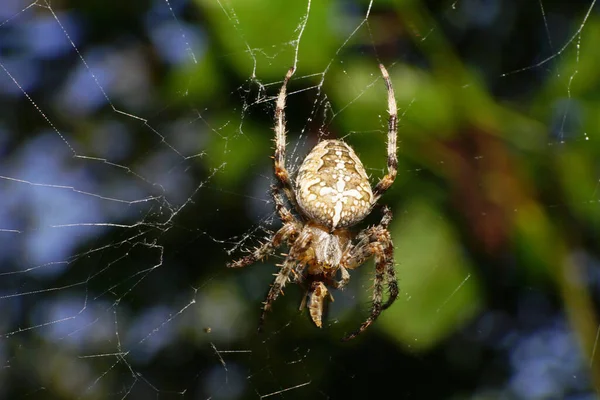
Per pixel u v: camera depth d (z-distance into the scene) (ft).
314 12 0.63
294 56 0.64
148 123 0.73
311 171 0.68
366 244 0.68
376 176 0.68
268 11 0.63
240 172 0.68
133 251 0.73
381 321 0.67
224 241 0.73
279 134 0.68
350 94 0.65
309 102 0.68
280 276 0.68
